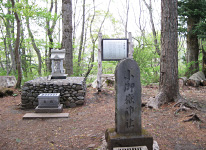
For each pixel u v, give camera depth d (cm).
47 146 386
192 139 398
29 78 1186
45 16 1030
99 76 839
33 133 457
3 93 852
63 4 1081
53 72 796
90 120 548
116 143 323
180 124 478
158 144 381
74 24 2014
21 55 1630
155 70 1273
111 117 566
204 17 1141
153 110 602
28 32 1366
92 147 372
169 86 634
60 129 483
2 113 625
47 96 623
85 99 772
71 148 375
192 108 589
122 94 338
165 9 621
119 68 336
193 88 999
